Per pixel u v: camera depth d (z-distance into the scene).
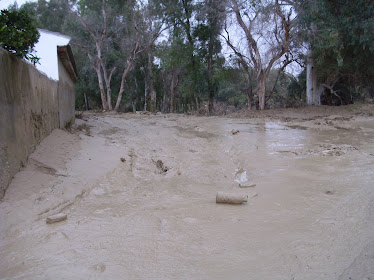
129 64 34.53
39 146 7.56
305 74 29.55
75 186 6.50
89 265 3.51
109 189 6.77
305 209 5.10
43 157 7.24
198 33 29.66
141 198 6.18
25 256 3.77
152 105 35.84
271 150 10.35
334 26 21.05
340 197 5.59
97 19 34.12
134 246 3.96
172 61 31.27
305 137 12.54
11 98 5.81
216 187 6.95
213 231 4.38
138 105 46.97
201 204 5.65
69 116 12.98
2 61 5.42
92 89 42.78
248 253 3.72
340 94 27.45
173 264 3.52
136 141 11.80
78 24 34.72
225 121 19.38
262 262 3.52
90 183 6.86
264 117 21.02
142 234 4.34
